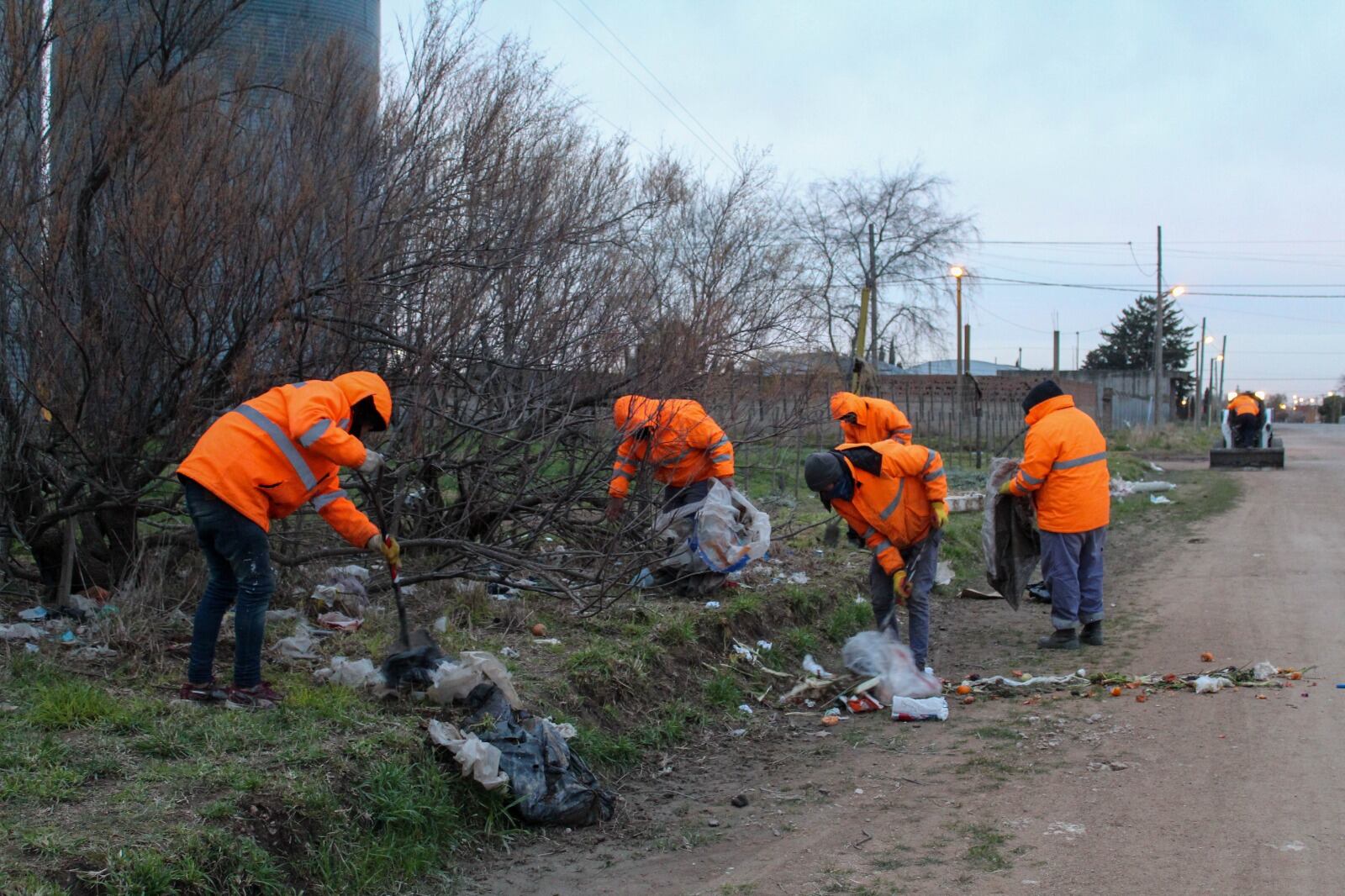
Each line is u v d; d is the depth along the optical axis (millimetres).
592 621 7047
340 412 4898
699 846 4594
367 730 4750
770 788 5309
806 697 6898
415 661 5328
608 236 7820
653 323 7758
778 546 10406
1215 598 9625
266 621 6191
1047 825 4598
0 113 5559
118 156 5742
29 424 5844
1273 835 4336
